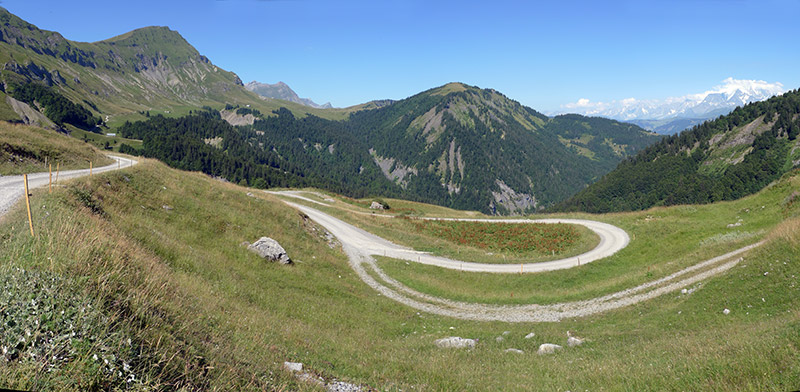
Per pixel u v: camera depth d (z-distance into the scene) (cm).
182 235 2619
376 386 1109
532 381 1277
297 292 2469
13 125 3638
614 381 1112
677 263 3073
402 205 9206
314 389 929
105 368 590
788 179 4100
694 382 912
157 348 710
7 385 500
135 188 2942
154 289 1055
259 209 3997
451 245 5294
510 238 5466
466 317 2703
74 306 678
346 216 6353
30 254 854
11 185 2145
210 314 1262
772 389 761
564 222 5800
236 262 2588
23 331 585
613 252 4031
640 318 2141
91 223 1534
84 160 3738
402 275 3709
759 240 2881
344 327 2027
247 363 919
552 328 2281
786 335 976
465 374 1334
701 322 1780
